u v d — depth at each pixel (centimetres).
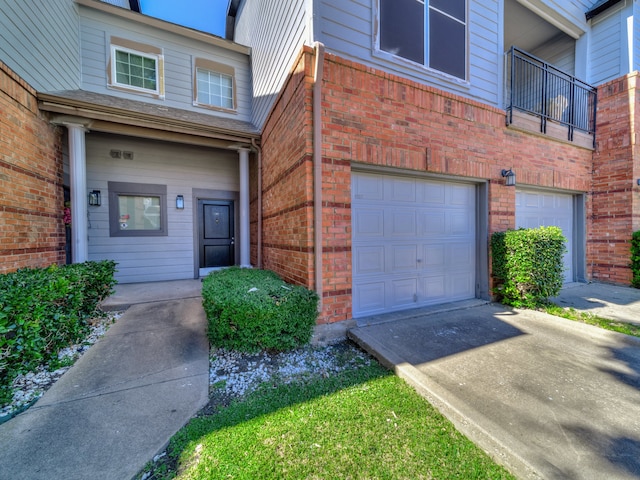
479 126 454
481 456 166
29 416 201
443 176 432
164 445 178
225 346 301
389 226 409
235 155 741
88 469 159
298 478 152
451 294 464
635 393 217
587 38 663
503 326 360
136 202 650
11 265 377
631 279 573
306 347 321
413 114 395
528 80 654
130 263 640
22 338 232
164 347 318
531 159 520
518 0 579
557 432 175
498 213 476
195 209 700
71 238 512
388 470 156
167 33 671
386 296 407
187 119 593
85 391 233
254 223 703
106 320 400
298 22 387
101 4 595
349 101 352
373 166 376
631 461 153
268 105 559
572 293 523
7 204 371
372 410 207
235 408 212
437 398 210
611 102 600
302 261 356
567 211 620
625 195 581
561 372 248
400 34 415
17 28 410
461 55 475
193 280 673
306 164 336
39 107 443
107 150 616
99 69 604
